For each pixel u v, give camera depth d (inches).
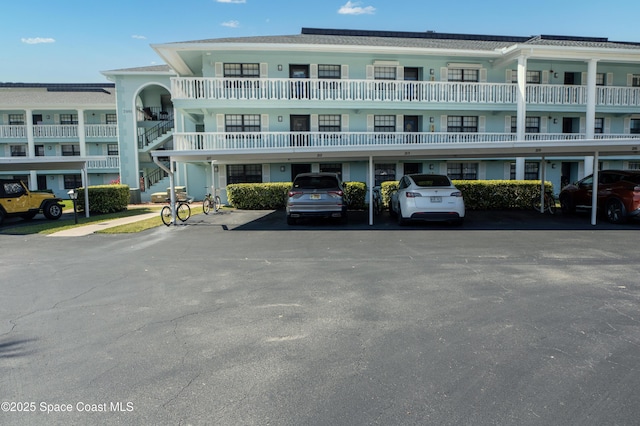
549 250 320.5
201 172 869.2
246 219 551.8
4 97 1160.8
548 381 124.3
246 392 119.8
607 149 459.8
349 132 775.1
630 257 293.7
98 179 1207.6
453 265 273.3
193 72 880.3
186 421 106.2
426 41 904.9
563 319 173.6
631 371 129.7
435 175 474.0
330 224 489.4
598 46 808.9
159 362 138.4
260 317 179.2
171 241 381.7
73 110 1181.7
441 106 792.9
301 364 136.3
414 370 131.7
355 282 233.5
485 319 174.4
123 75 930.1
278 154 486.9
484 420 105.9
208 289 222.7
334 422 105.4
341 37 913.5
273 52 761.6
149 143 943.7
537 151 480.7
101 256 315.3
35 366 136.1
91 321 176.2
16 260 302.8
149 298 207.9
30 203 584.1
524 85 724.7
